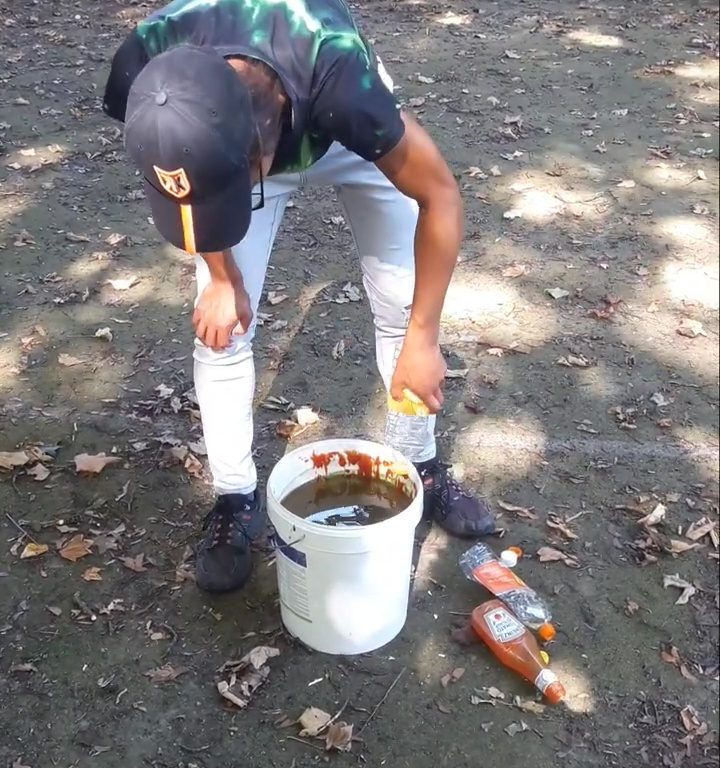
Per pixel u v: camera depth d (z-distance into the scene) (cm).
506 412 330
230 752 212
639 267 428
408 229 223
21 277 400
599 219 470
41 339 359
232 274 208
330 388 339
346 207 223
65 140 534
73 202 465
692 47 742
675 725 224
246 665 230
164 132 140
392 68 670
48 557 261
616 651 242
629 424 327
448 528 271
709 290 412
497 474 300
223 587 247
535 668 227
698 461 311
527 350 364
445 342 367
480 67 681
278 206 214
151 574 257
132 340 362
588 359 361
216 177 143
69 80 626
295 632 237
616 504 290
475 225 458
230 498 253
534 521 281
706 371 358
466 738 217
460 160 526
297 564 218
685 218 474
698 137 574
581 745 218
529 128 575
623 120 595
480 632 235
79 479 289
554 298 401
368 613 226
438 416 325
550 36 761
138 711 220
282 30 162
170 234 152
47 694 223
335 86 162
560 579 262
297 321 378
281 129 165
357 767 210
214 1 170
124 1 814
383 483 241
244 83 153
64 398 327
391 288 231
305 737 215
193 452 302
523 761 213
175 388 335
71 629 240
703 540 279
